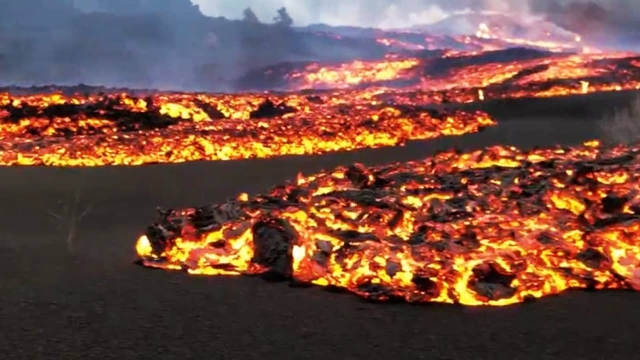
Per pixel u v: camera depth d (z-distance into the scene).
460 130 26.89
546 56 51.88
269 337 6.88
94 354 6.46
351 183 12.23
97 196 15.19
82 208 13.83
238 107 30.55
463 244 8.67
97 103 27.50
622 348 6.54
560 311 7.59
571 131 25.98
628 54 51.53
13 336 6.90
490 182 11.14
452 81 47.75
